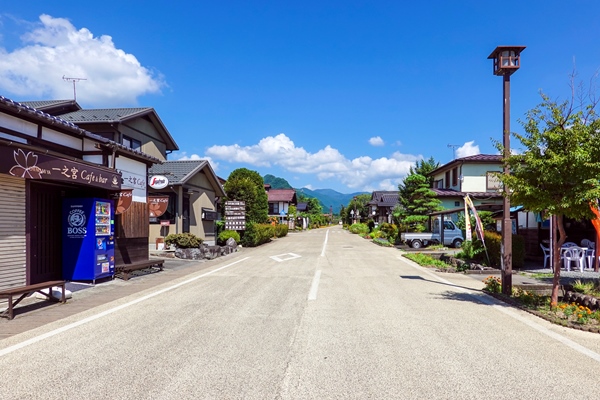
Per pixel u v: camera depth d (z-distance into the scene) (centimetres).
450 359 446
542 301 756
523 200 685
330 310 689
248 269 1285
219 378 392
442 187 3350
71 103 1742
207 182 2230
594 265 1268
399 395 355
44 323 603
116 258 1129
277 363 432
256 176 3288
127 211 1190
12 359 446
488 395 356
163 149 2077
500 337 532
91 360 443
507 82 835
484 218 2267
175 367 421
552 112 657
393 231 2819
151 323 602
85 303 751
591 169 601
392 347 488
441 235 2291
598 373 408
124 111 1758
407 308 708
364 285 962
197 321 614
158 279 1066
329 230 6288
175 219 1797
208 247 1705
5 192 753
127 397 352
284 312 673
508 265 812
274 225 3600
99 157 1079
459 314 663
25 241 800
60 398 351
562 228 685
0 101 711
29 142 858
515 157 681
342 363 432
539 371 412
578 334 549
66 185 927
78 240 964
